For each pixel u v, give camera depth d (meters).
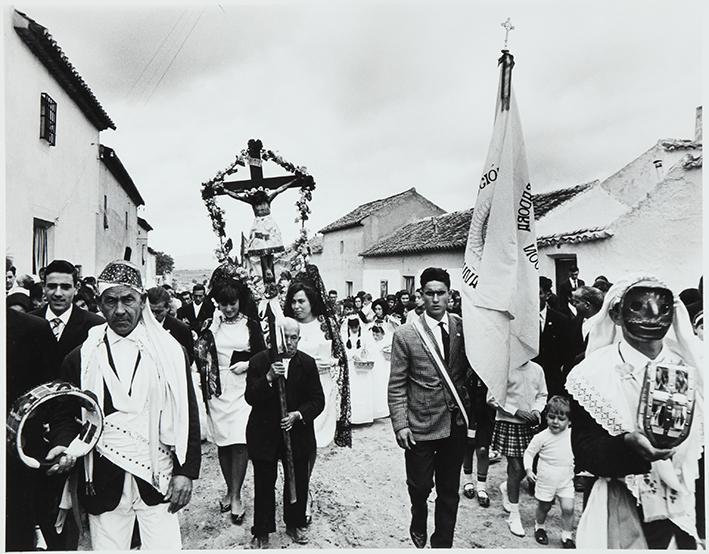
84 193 12.60
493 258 4.18
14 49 8.61
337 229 25.98
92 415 2.60
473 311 4.13
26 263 9.12
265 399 3.67
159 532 2.76
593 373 2.52
